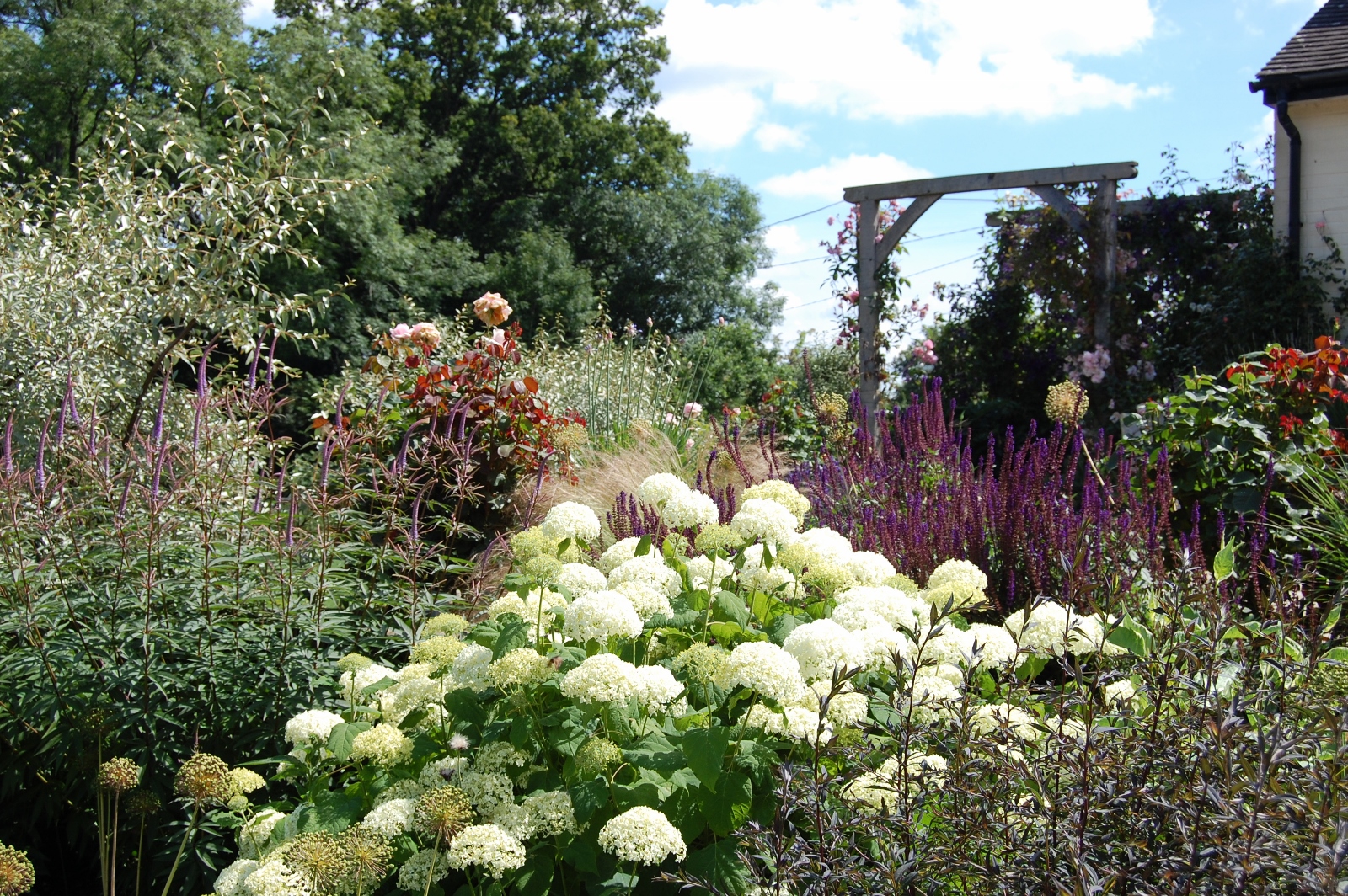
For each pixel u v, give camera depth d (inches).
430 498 215.9
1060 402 210.2
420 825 85.1
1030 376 451.8
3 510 133.7
